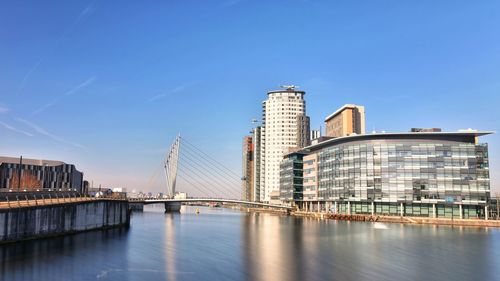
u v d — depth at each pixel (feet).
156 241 314.96
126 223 469.98
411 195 593.01
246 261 231.71
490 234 396.37
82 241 294.46
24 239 276.62
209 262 227.61
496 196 603.26
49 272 191.83
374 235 378.53
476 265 230.48
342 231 419.74
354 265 223.30
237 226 484.74
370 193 620.08
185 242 314.35
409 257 251.80
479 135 587.68
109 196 492.95
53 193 365.81
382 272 207.31
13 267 198.18
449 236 373.81
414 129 642.22
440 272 211.00
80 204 354.74
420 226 500.33
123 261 224.33
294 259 239.71
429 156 593.42
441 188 581.53
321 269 211.41
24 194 325.62
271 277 192.65
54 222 312.09
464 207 574.15
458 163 581.12
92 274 191.62
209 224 514.27
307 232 408.05
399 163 606.14
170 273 197.98
